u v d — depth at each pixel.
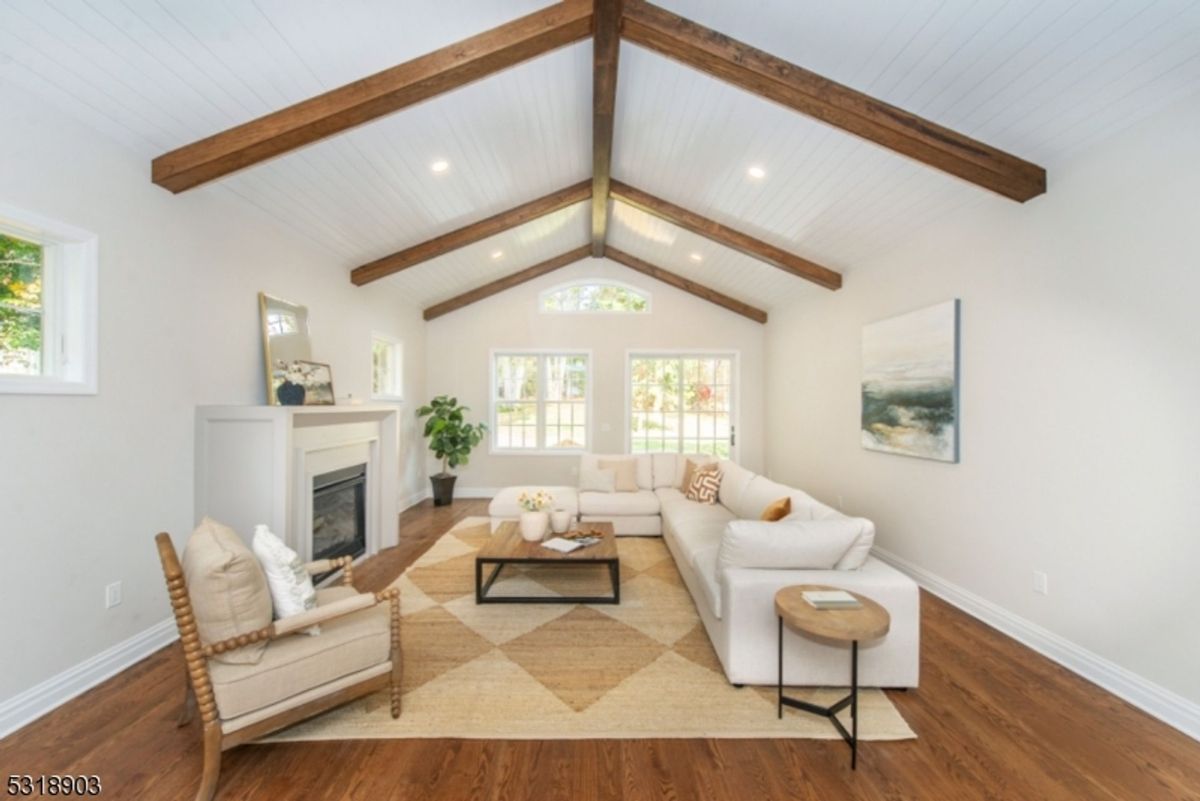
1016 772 1.72
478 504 6.15
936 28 2.04
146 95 2.19
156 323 2.58
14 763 1.73
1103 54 1.90
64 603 2.11
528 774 1.72
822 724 1.97
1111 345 2.21
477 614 2.98
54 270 2.18
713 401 6.88
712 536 3.34
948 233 3.19
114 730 1.91
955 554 3.13
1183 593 1.95
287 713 1.73
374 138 3.08
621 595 3.27
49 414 2.07
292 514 2.97
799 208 3.86
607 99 3.05
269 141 2.51
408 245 4.66
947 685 2.23
